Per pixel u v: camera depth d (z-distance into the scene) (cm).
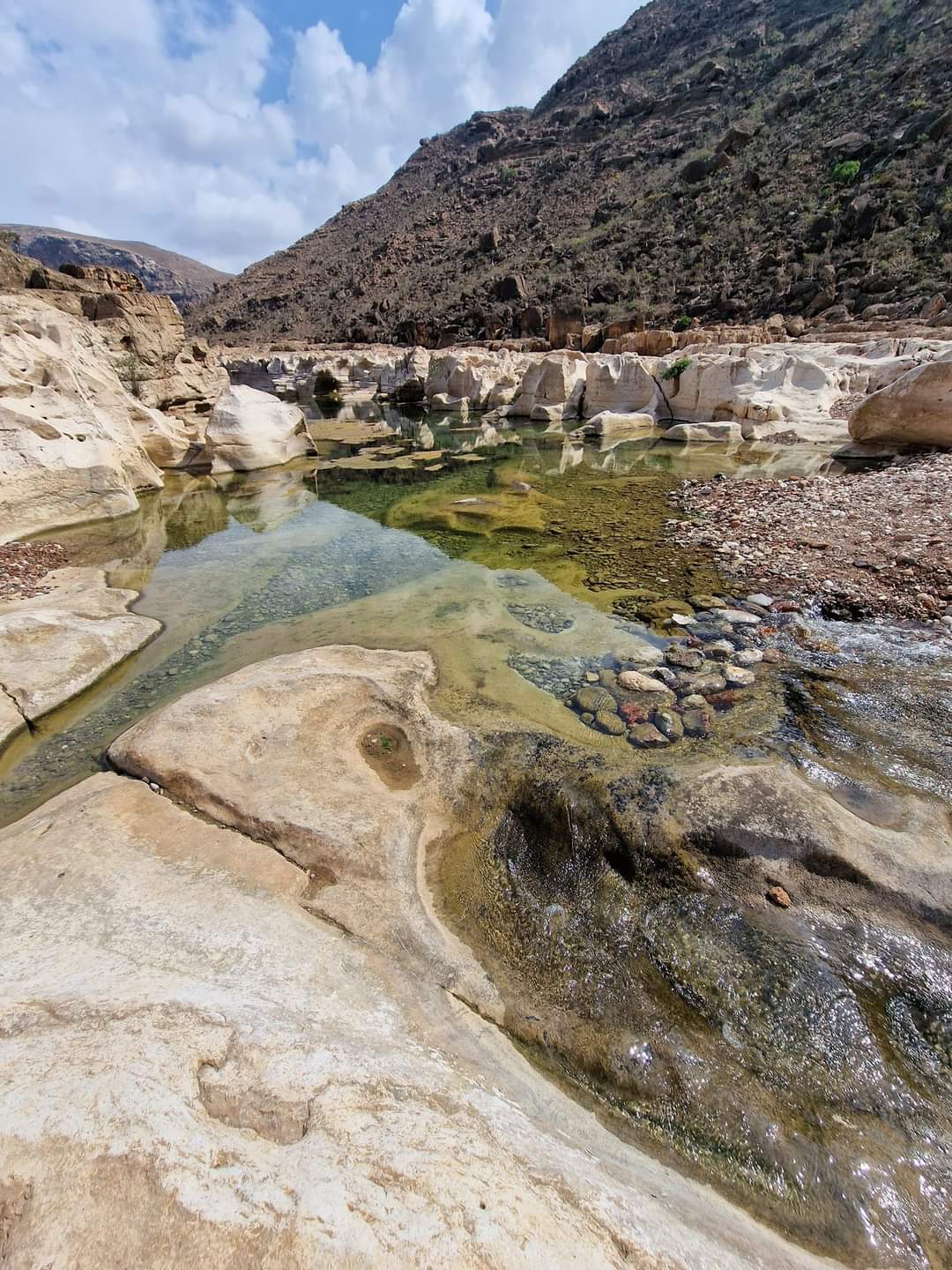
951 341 1664
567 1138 198
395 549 848
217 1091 165
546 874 315
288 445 1548
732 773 352
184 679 518
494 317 4750
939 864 291
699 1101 219
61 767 413
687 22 8606
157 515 1062
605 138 7444
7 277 1722
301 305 8125
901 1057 230
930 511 773
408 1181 148
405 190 10750
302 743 394
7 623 557
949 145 3384
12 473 904
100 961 234
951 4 4509
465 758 385
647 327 3622
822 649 514
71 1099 153
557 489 1132
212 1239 126
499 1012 250
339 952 259
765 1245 175
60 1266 119
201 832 328
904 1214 188
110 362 1438
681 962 266
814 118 4700
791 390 1552
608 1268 137
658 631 564
